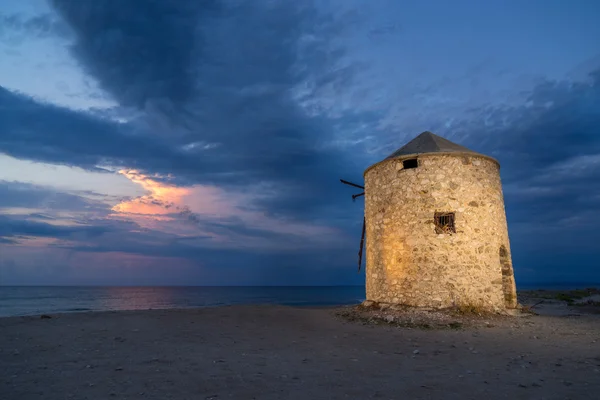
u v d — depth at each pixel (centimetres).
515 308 1318
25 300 5409
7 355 699
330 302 4753
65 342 833
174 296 7281
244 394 475
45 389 486
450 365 645
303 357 704
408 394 482
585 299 2681
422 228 1274
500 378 559
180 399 452
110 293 8888
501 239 1341
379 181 1434
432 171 1303
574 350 765
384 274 1348
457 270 1223
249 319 1259
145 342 839
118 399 448
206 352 738
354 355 725
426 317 1121
